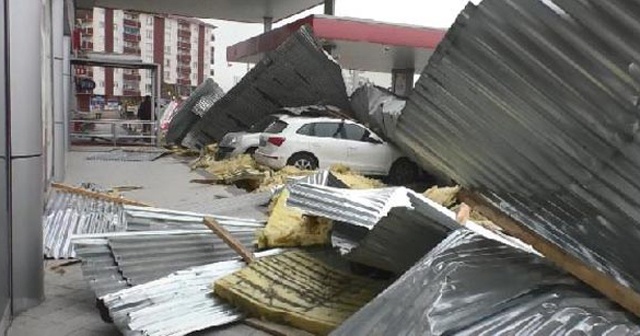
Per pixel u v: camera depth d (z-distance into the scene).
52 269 6.14
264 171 13.56
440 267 3.57
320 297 4.82
